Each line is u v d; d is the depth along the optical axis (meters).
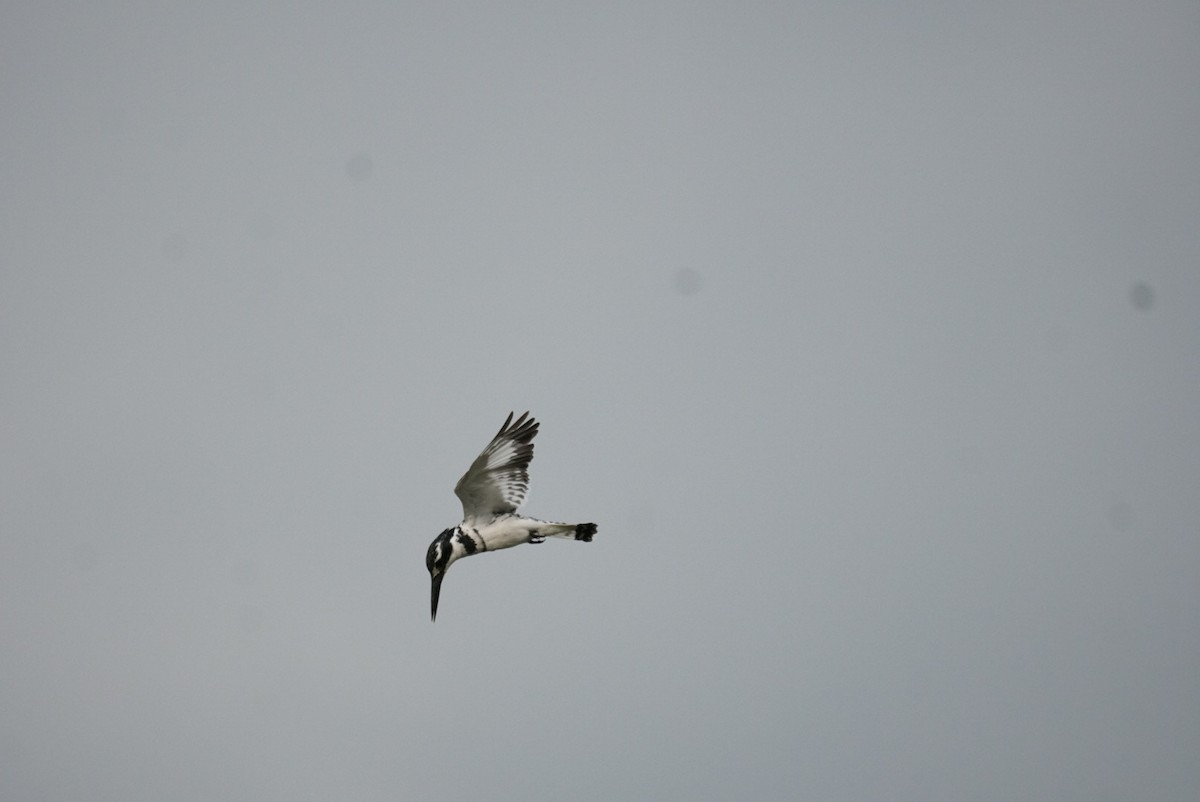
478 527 14.22
